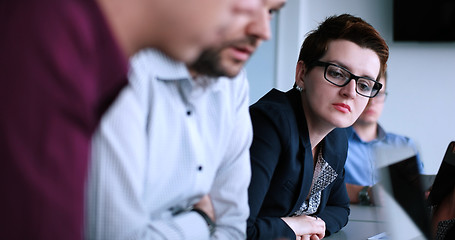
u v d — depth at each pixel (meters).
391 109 4.04
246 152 1.12
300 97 1.46
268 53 4.20
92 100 0.52
